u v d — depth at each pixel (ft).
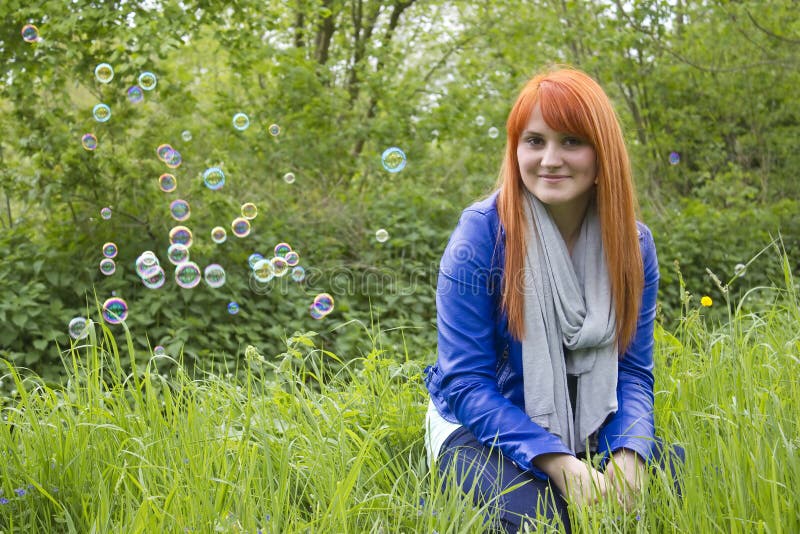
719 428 6.86
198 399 8.25
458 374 6.65
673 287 22.02
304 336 8.14
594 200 6.82
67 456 6.66
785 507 5.68
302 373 8.45
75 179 17.11
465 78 26.20
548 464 6.25
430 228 20.76
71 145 16.88
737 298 22.39
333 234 20.52
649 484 6.17
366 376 8.79
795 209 25.57
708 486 6.05
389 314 18.42
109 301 10.69
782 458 6.04
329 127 22.94
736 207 27.89
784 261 9.47
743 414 6.48
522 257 6.63
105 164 16.96
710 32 28.71
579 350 6.70
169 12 18.25
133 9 17.95
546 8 27.04
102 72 15.34
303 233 19.94
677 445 6.75
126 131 18.48
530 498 6.20
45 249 16.75
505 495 6.24
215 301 16.84
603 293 6.70
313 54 27.32
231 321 16.85
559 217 6.84
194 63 26.81
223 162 17.70
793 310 9.41
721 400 7.16
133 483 6.55
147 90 17.44
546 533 5.75
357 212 20.92
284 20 26.50
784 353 8.36
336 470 6.60
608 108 6.66
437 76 27.73
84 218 17.44
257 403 7.63
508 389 6.88
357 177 23.85
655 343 9.17
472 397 6.55
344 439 6.86
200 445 6.63
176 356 15.34
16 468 6.53
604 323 6.60
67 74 17.97
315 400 7.91
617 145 6.65
